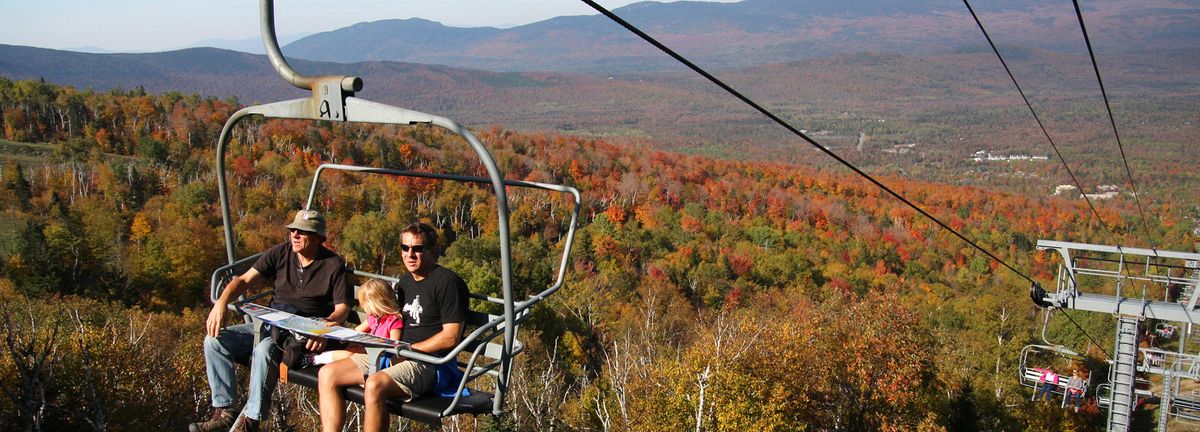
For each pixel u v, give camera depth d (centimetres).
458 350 442
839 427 2867
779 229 13025
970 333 5209
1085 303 1534
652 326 3997
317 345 488
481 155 401
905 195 18262
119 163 10806
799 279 9062
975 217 16012
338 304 528
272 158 11200
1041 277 10800
